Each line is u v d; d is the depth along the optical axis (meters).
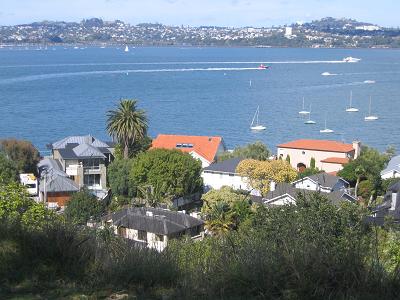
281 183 45.47
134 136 56.44
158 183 44.72
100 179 53.91
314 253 7.84
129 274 8.40
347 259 7.70
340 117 111.12
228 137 90.94
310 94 146.75
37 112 111.69
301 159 66.38
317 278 7.60
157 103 129.62
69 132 91.12
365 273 7.60
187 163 45.94
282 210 15.21
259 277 7.76
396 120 107.94
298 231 10.39
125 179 46.97
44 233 9.27
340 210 14.17
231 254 8.43
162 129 97.31
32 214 15.23
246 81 180.50
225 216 32.50
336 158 63.62
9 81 167.25
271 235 10.24
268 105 126.50
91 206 34.81
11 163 47.69
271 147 83.19
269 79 187.62
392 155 62.62
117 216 31.73
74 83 167.00
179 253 9.41
